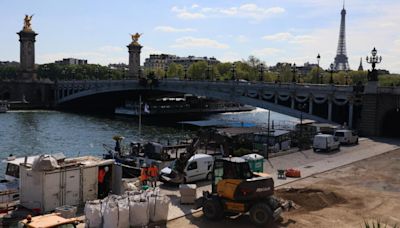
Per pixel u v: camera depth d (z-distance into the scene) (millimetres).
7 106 167375
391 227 27125
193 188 31234
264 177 27578
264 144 53156
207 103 194625
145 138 93188
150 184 37312
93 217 24906
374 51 76312
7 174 38594
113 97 177250
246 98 101812
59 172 29062
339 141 62125
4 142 86875
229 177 27203
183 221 27594
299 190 35312
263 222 26141
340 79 188375
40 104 179375
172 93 164250
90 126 118312
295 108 92125
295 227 26578
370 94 76688
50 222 21328
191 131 109938
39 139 91750
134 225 25656
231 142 46906
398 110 76688
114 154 52531
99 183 32281
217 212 27344
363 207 31547
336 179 40625
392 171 44969
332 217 28844
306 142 62844
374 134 76625
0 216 27562
